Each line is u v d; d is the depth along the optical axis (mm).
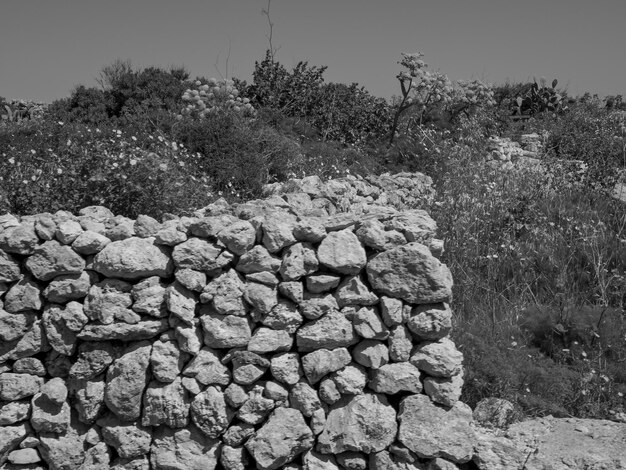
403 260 4691
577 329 6574
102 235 4805
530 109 18734
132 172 6980
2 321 4715
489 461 4684
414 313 4750
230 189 9180
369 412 4668
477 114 13867
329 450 4680
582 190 9867
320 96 15141
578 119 14844
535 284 7555
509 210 8812
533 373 5926
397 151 12602
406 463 4641
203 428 4645
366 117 14984
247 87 15398
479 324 6766
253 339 4652
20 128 11492
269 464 4586
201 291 4715
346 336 4680
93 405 4723
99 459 4719
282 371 4652
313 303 4684
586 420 5516
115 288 4691
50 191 6836
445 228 8227
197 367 4641
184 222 4852
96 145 7410
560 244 8141
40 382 4812
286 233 4688
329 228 4844
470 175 9891
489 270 7645
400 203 8859
